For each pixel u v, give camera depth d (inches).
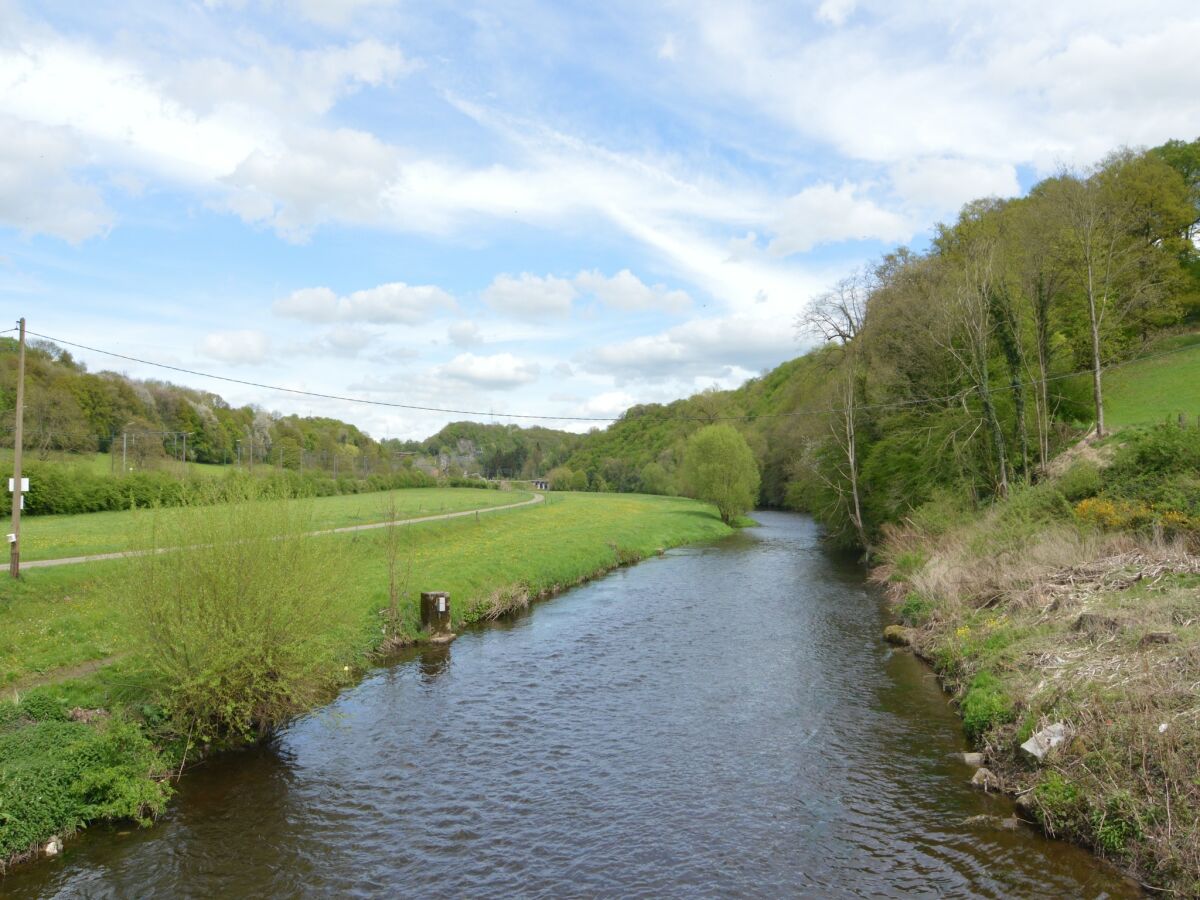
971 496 1282.0
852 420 1615.4
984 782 443.8
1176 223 1883.6
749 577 1320.1
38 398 2289.6
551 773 482.9
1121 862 346.0
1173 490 839.1
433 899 343.6
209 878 362.0
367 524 1533.0
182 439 3250.5
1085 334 1402.6
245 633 506.0
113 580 518.9
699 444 2546.8
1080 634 544.4
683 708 608.4
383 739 543.2
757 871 364.2
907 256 1699.1
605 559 1454.2
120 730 452.4
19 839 373.4
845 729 552.1
